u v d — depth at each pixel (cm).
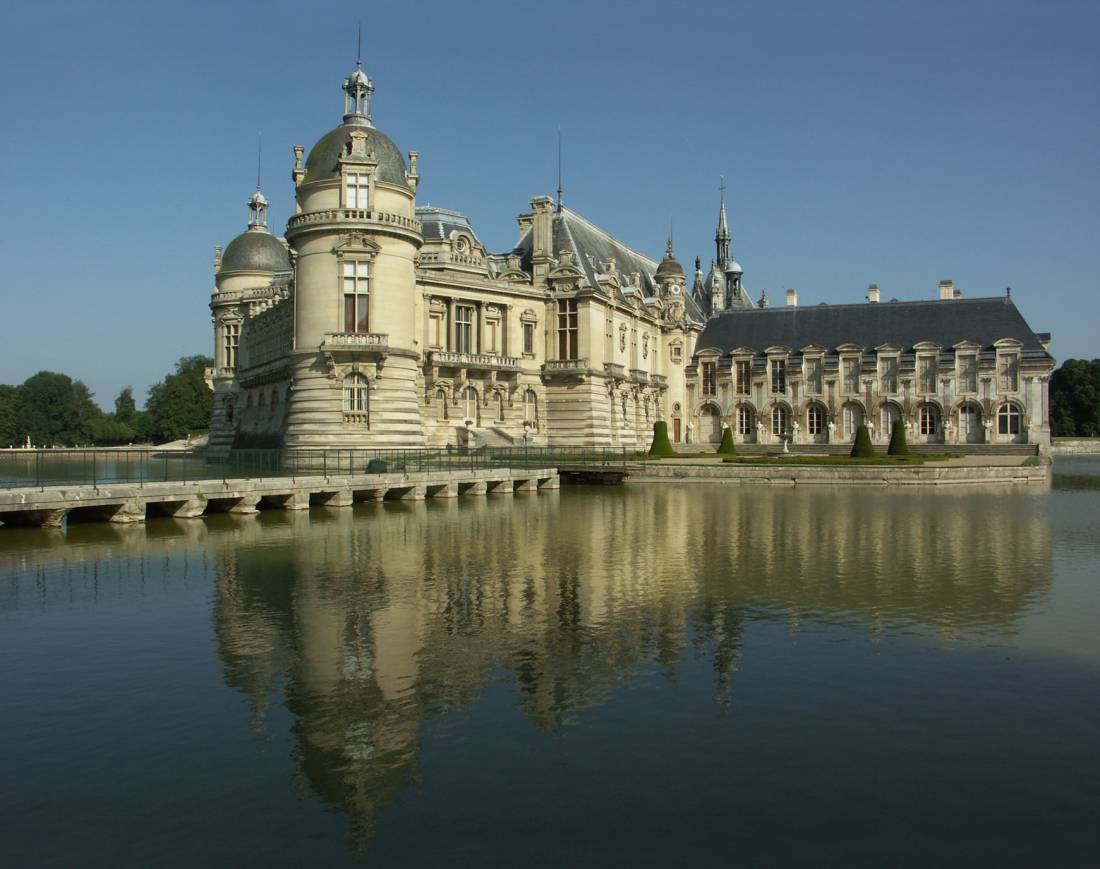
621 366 9362
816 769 1364
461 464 6097
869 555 3231
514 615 2284
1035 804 1255
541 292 8694
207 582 2675
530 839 1166
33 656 1927
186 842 1159
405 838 1170
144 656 1925
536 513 4659
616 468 6969
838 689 1714
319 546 3384
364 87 6775
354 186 6391
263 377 8506
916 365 10712
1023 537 3712
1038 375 10156
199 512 4253
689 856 1126
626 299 9775
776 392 11450
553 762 1391
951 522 4256
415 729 1522
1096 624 2197
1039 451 9794
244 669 1839
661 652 1956
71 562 2995
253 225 10562
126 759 1403
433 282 7788
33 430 17725
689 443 11631
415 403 6644
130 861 1112
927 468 6800
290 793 1291
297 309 6512
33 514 3806
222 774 1352
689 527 4050
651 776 1341
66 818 1217
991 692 1697
